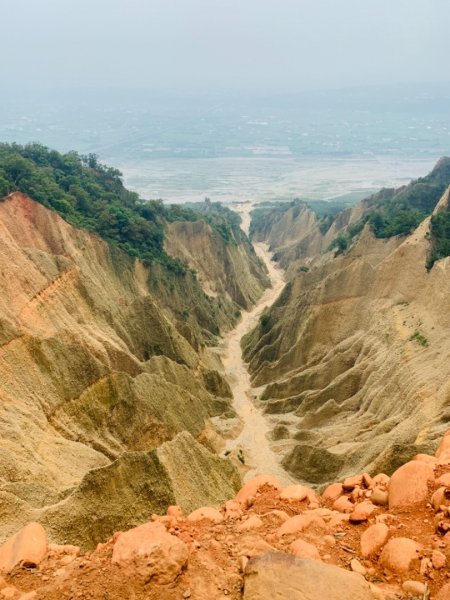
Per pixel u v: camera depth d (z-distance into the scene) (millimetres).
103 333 52781
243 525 11203
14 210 57844
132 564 8938
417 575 8828
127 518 25812
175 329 64438
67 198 71562
